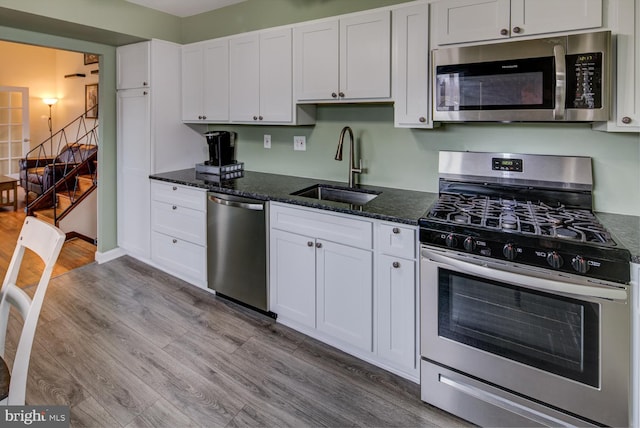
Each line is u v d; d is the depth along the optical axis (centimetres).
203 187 282
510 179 217
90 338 237
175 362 215
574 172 201
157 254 336
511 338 160
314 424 172
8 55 701
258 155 340
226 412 178
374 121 270
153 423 171
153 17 326
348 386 198
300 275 235
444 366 178
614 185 195
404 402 187
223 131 343
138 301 288
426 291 179
